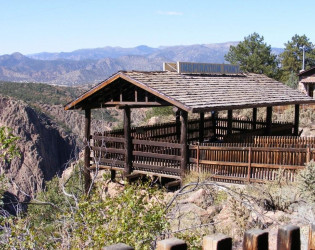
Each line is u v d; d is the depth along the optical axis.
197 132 21.20
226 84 18.84
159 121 31.53
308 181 10.05
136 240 5.08
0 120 126.69
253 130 19.20
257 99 17.88
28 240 5.13
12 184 7.23
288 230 2.43
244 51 54.22
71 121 150.00
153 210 5.53
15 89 162.88
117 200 5.55
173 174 14.84
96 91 15.98
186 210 9.63
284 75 58.53
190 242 5.41
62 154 136.50
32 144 121.94
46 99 160.00
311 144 13.13
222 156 13.88
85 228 5.73
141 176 15.54
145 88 14.78
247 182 13.02
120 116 122.94
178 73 17.94
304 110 30.34
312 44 64.25
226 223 8.72
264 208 9.73
